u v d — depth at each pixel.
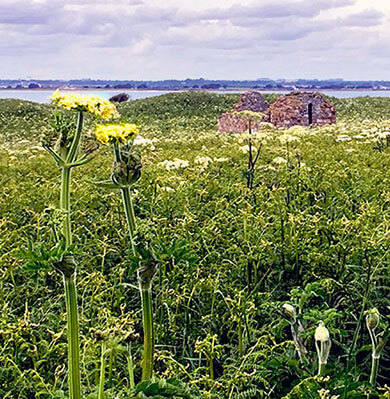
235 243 5.17
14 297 4.49
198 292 4.42
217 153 13.65
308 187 7.20
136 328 4.36
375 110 42.22
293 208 6.21
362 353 3.87
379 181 8.07
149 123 38.69
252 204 6.52
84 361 3.34
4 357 3.31
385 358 3.85
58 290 4.75
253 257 4.65
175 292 4.29
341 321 4.01
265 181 8.21
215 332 4.13
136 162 2.60
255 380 3.39
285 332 4.14
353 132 19.31
